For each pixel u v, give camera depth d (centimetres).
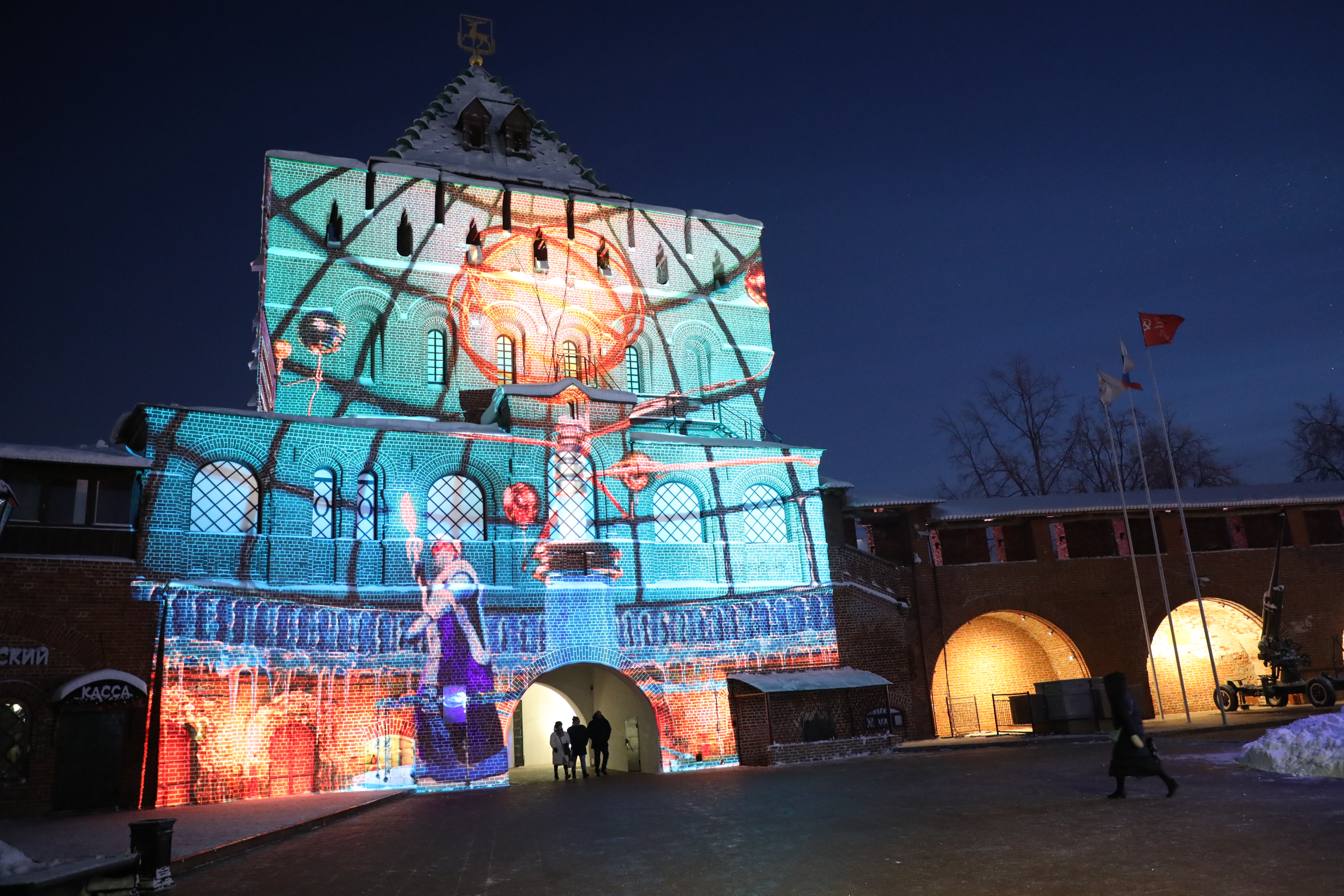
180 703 2034
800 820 1316
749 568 2694
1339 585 3222
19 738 1917
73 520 2045
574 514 2534
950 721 3072
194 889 1056
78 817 1830
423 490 2395
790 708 2533
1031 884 848
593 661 2438
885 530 3219
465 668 2303
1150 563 3203
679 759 2469
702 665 2562
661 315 3306
